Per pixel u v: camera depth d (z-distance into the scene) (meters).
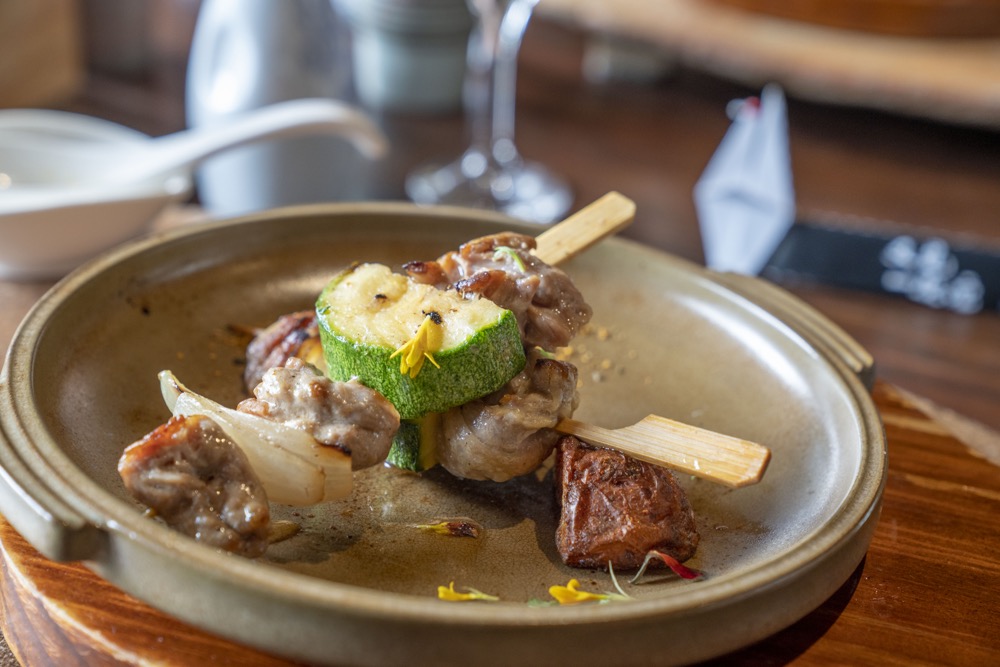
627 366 0.36
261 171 0.53
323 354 0.32
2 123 0.46
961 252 0.55
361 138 0.46
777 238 0.55
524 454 0.30
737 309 0.35
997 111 0.65
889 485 0.33
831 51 0.69
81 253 0.41
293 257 0.37
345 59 0.57
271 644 0.24
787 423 0.33
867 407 0.31
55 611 0.27
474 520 0.30
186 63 0.73
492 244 0.31
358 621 0.24
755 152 0.55
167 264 0.34
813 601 0.26
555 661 0.24
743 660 0.27
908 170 0.69
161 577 0.25
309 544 0.29
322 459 0.28
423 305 0.30
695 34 0.70
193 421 0.27
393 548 0.29
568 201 0.62
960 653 0.28
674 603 0.25
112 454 0.30
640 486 0.29
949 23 0.72
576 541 0.28
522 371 0.30
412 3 0.67
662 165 0.68
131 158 0.46
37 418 0.27
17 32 0.62
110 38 0.69
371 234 0.37
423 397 0.29
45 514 0.25
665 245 0.58
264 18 0.52
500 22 0.61
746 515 0.30
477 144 0.66
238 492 0.27
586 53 0.85
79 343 0.31
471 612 0.24
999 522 0.32
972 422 0.38
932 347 0.52
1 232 0.39
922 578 0.30
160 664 0.26
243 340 0.35
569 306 0.31
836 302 0.55
